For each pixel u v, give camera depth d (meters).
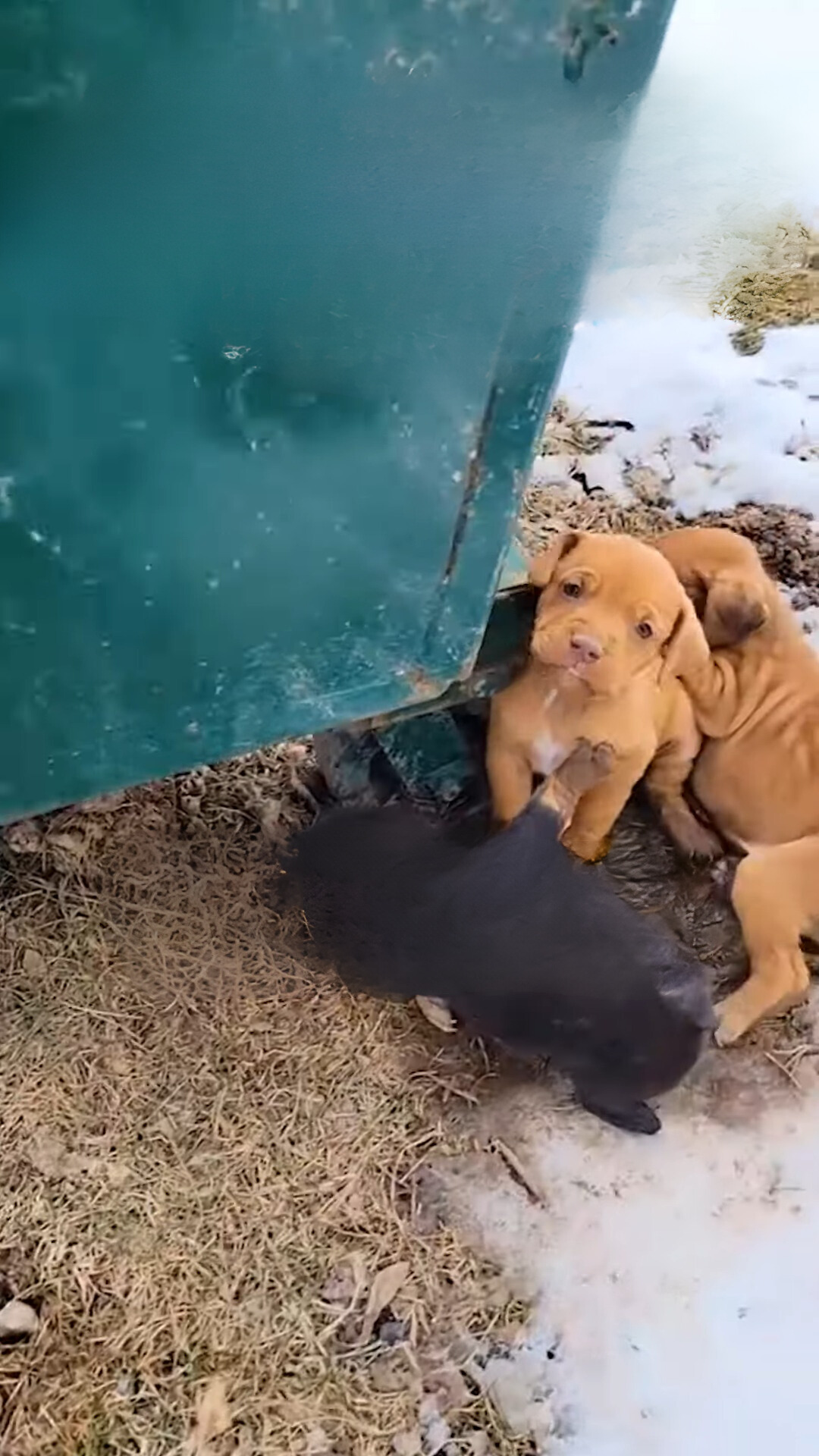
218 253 0.52
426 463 0.64
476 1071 0.80
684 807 0.91
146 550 0.61
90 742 0.69
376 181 0.53
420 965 0.80
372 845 0.83
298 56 0.48
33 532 0.58
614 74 0.53
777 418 1.17
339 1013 0.81
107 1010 0.79
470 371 0.61
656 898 0.90
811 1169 0.79
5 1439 0.66
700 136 0.68
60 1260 0.71
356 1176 0.76
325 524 0.64
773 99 1.08
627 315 1.15
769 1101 0.81
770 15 1.08
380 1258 0.73
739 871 0.82
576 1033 0.78
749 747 0.87
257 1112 0.77
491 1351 0.71
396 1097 0.79
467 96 0.52
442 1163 0.77
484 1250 0.74
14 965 0.80
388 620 0.71
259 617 0.67
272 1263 0.72
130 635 0.64
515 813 0.83
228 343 0.56
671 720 0.85
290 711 0.73
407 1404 0.69
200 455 0.59
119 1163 0.74
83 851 0.85
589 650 0.76
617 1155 0.78
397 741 0.88
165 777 0.82
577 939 0.79
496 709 0.83
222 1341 0.70
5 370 0.53
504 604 0.81
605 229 0.59
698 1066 0.82
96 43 0.45
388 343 0.59
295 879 0.84
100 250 0.51
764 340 1.23
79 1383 0.68
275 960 0.82
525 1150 0.78
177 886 0.85
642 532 1.10
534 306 0.60
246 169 0.50
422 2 0.48
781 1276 0.75
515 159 0.54
